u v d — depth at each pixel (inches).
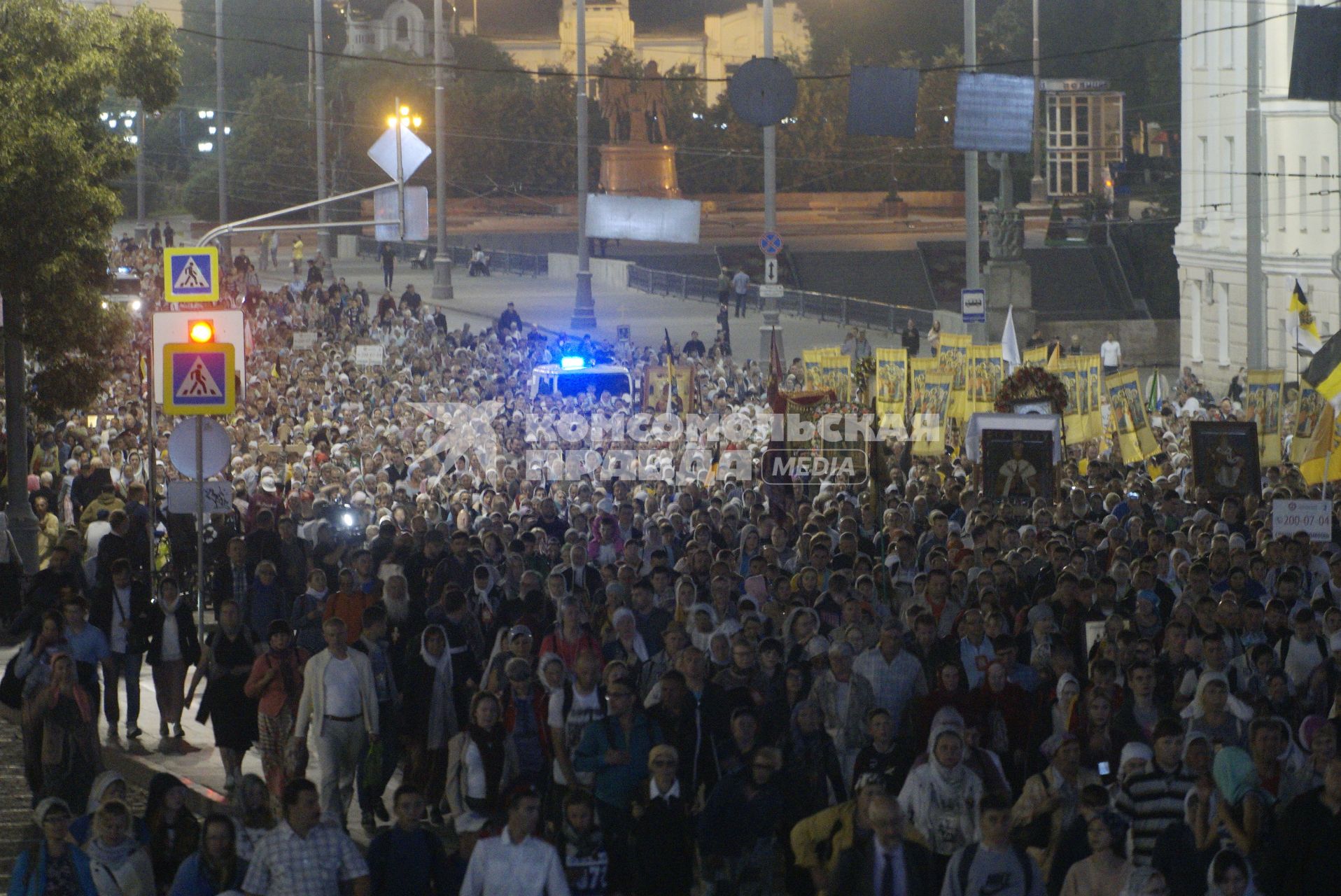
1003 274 7057.1
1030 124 2704.2
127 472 3161.9
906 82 2682.1
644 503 2704.2
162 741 1956.2
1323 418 2721.5
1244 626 1688.0
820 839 1197.1
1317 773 1311.5
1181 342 7101.4
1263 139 6299.2
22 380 2881.4
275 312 6259.8
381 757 1632.6
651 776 1306.6
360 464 3363.7
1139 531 2301.9
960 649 1610.5
